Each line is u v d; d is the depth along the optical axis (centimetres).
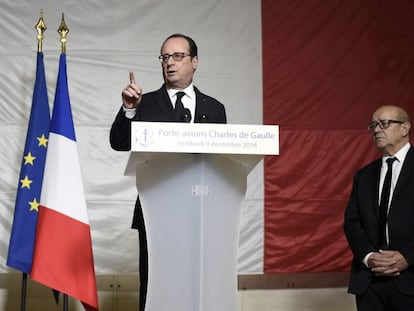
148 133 450
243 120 977
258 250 956
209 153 473
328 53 998
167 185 485
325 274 1007
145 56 976
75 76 961
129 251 944
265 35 993
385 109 752
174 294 479
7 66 951
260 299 995
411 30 1012
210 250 482
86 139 952
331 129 985
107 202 947
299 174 973
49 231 648
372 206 735
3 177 930
